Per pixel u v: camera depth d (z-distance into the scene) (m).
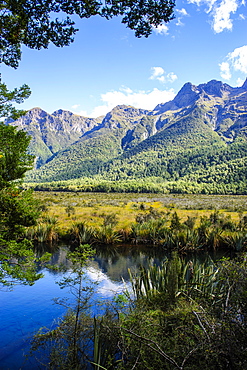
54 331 4.58
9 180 5.78
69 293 6.94
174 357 2.49
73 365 3.66
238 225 16.58
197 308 3.19
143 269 5.46
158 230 15.02
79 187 111.44
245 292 2.52
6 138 6.14
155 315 3.58
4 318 5.70
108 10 3.66
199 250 13.17
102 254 12.79
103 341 3.59
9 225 5.54
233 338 2.25
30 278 5.94
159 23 3.90
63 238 15.34
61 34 3.86
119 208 32.50
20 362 4.07
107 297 6.35
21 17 3.54
